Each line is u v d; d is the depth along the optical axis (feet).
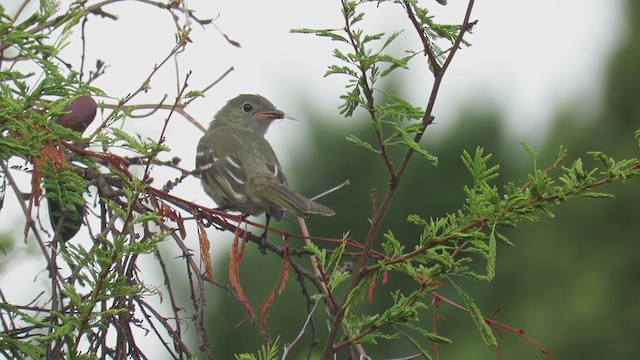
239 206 39.47
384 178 69.36
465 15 23.11
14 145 23.17
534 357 64.75
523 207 22.63
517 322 65.82
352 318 24.00
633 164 22.48
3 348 22.17
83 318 21.83
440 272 22.95
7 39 23.04
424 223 23.22
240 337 60.49
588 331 65.31
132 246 22.17
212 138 43.96
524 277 67.36
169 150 25.59
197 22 32.63
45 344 23.07
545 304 66.33
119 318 24.06
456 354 61.26
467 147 70.54
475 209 22.85
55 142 26.21
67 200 25.59
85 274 22.29
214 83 32.50
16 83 23.73
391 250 23.53
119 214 23.79
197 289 26.02
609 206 67.26
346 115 23.38
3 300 24.94
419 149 22.50
